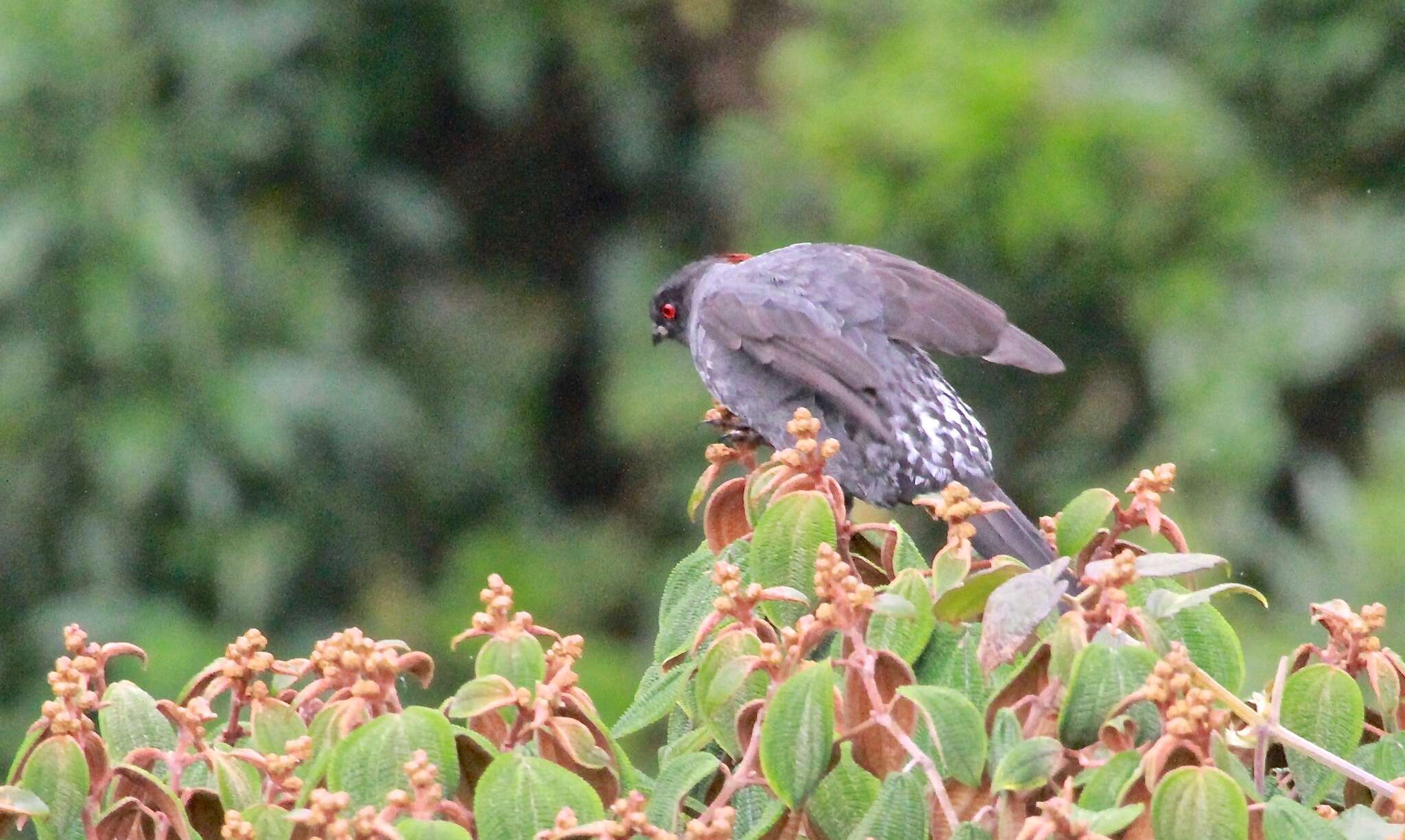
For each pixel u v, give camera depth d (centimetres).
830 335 733
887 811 376
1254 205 1322
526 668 422
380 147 1628
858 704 407
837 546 454
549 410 1733
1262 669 1211
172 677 1347
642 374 1580
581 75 1653
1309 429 1371
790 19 1634
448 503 1608
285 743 430
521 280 1747
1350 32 1345
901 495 752
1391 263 1321
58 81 1359
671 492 1586
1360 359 1352
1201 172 1307
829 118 1341
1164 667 370
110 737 435
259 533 1410
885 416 734
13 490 1348
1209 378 1305
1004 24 1412
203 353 1369
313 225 1545
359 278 1579
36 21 1361
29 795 390
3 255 1316
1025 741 378
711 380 788
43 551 1369
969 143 1297
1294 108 1378
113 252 1341
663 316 870
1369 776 383
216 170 1437
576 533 1648
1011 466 1427
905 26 1384
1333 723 414
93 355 1330
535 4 1617
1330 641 445
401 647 437
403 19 1562
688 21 1623
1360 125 1361
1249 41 1373
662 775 405
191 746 423
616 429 1566
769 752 376
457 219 1667
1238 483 1293
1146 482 443
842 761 401
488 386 1658
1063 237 1305
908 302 738
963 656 432
